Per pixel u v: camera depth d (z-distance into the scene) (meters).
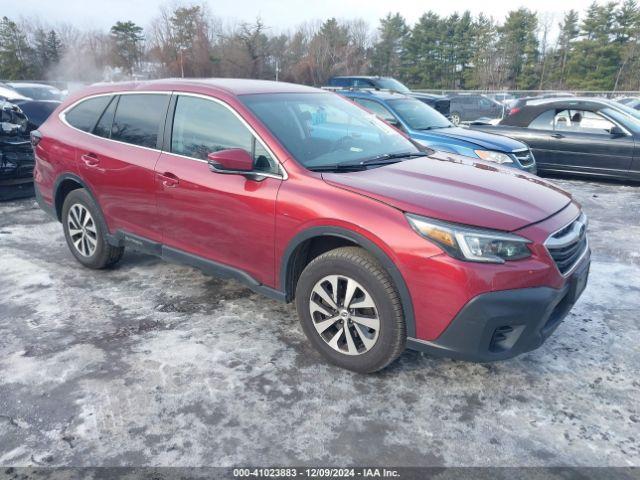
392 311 2.79
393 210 2.77
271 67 49.91
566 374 3.09
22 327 3.62
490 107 22.20
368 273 2.81
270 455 2.45
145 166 3.86
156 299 4.09
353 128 3.91
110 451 2.47
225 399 2.85
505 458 2.44
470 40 60.56
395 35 63.19
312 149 3.37
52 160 4.62
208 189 3.46
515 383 3.01
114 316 3.80
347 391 2.93
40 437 2.56
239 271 3.48
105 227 4.34
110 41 57.84
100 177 4.20
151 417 2.70
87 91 4.62
